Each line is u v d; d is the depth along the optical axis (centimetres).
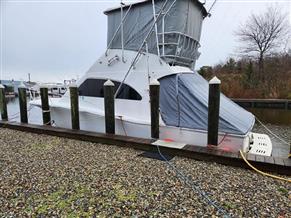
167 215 251
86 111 620
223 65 3625
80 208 266
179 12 568
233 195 294
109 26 680
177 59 596
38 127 648
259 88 2470
